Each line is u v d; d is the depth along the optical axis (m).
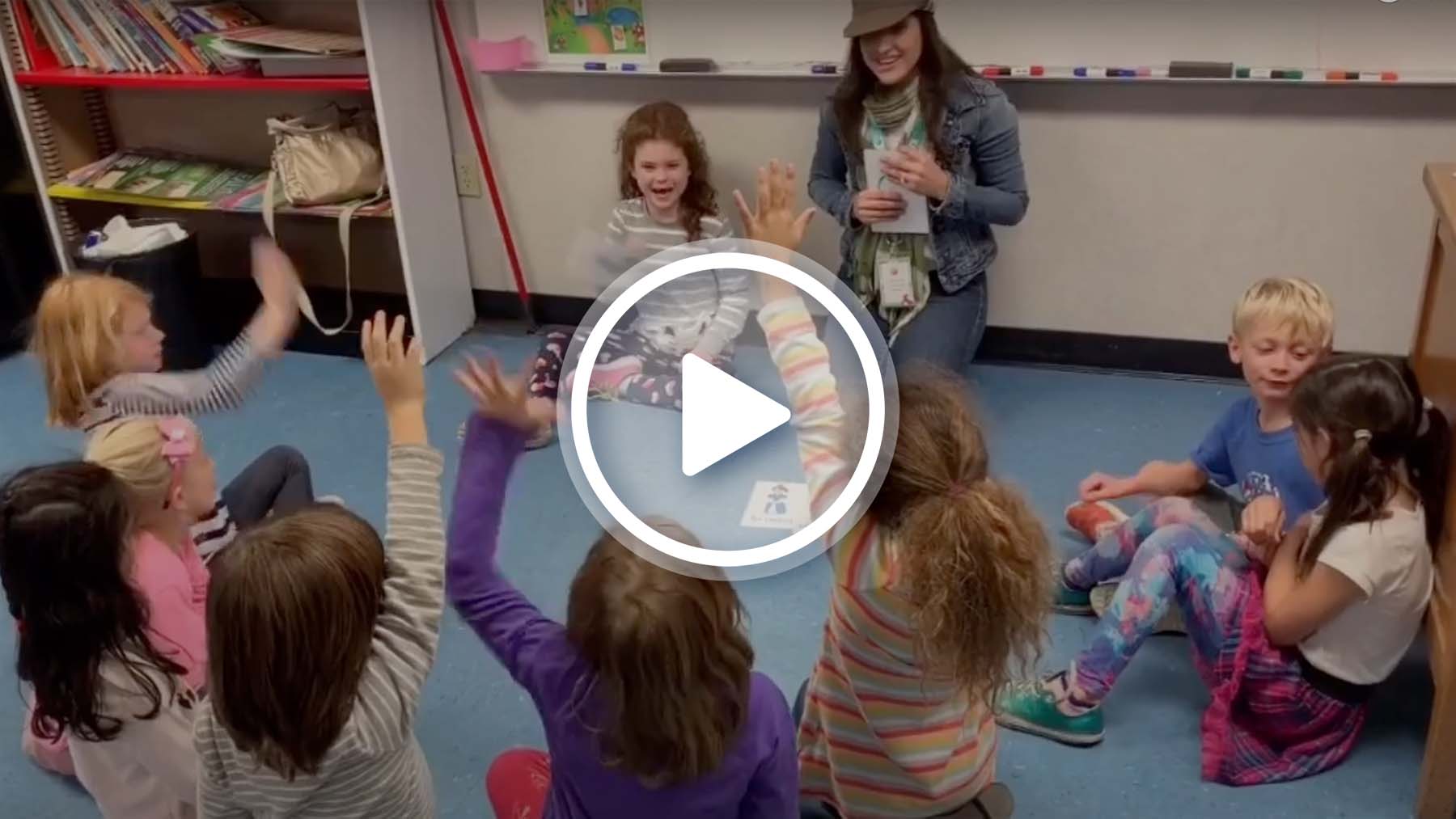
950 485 1.30
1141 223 2.77
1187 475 2.15
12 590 1.40
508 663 1.29
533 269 3.33
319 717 1.17
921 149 2.52
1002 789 1.55
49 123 3.25
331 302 3.48
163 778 1.49
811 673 1.96
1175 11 2.54
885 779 1.51
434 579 1.29
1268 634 1.68
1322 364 1.66
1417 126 2.50
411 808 1.34
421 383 1.41
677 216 2.84
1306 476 1.89
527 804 1.58
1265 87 2.55
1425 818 1.66
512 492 2.55
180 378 2.22
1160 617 1.75
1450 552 1.62
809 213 1.46
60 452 2.81
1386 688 1.90
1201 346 2.85
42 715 1.50
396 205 3.00
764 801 1.28
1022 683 1.85
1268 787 1.74
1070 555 2.21
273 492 2.21
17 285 3.29
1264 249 2.71
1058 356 2.97
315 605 1.15
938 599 1.25
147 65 3.11
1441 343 1.91
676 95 2.97
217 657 1.17
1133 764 1.79
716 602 1.15
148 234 3.12
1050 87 2.69
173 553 1.63
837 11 2.74
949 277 2.60
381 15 2.84
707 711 1.14
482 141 3.16
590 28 2.94
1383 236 2.62
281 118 3.14
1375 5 2.41
